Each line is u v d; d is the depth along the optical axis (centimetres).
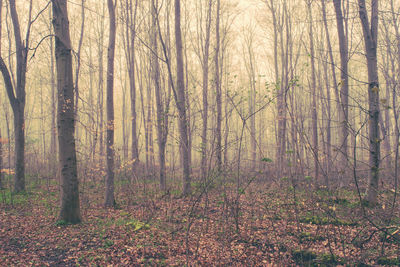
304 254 550
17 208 878
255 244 614
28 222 741
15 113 1112
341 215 719
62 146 720
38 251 568
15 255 544
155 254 570
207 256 561
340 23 1020
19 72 1120
